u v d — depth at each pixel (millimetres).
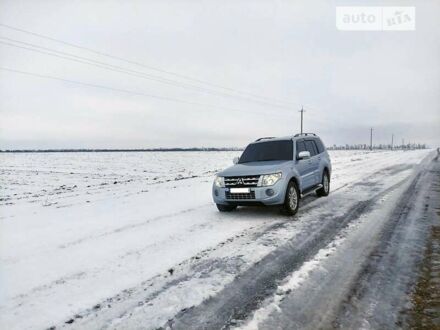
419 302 2965
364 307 2912
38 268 4305
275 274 3768
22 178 26078
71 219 7512
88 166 45938
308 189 8195
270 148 8352
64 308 3168
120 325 2816
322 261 4109
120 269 4156
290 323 2707
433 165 19984
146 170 34469
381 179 13141
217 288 3467
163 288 3531
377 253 4320
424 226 5582
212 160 65750
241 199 6914
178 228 6164
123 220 7094
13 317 3029
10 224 7258
